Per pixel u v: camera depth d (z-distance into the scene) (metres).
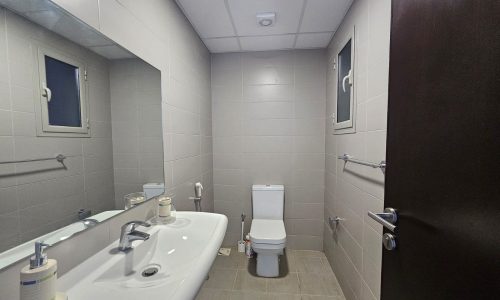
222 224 1.07
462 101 0.49
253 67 2.43
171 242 0.98
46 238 0.63
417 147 0.64
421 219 0.62
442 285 0.53
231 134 2.50
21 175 0.57
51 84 0.65
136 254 0.85
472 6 0.46
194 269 0.69
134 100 1.06
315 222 2.45
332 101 2.12
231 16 1.72
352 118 1.55
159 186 1.27
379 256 1.18
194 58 1.91
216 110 2.50
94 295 0.61
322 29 1.95
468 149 0.47
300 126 2.42
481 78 0.44
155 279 0.80
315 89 2.38
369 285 1.30
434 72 0.57
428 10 0.59
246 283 1.88
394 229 0.72
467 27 0.47
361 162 1.32
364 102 1.37
